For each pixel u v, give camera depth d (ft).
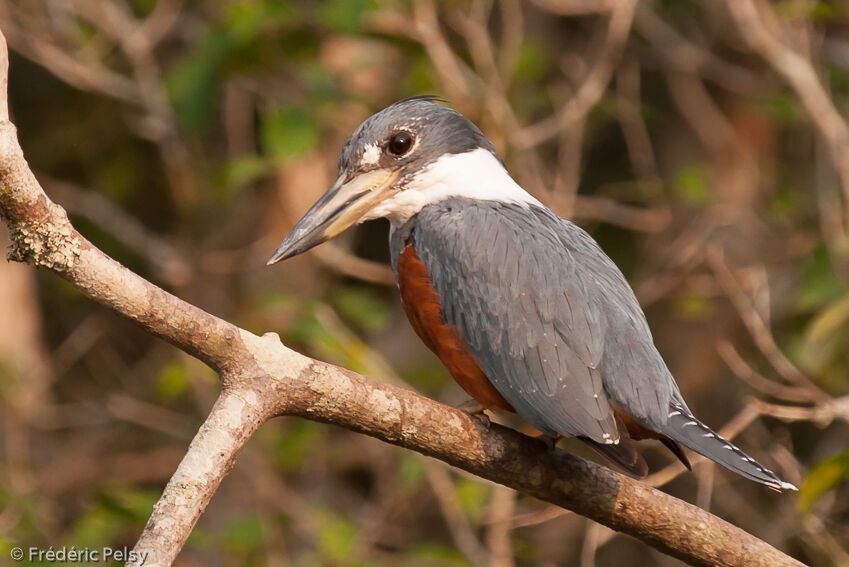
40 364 41.78
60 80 43.39
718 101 42.96
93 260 15.15
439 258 21.12
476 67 36.14
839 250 35.47
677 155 43.88
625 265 41.70
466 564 30.76
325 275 40.63
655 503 18.70
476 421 18.24
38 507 35.40
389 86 40.29
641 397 19.34
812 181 42.34
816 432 38.11
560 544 39.83
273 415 16.30
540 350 19.95
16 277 41.60
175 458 41.75
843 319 32.71
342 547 32.24
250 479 37.29
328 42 37.63
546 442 18.85
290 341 35.83
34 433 41.91
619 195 42.96
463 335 20.70
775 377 38.37
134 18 41.29
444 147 22.76
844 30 42.14
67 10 38.75
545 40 44.21
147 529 14.69
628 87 40.52
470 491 32.55
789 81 37.14
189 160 40.78
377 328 36.70
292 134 32.76
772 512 36.86
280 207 40.57
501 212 21.63
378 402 17.24
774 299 40.06
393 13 34.81
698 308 38.45
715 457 18.37
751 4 36.52
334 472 40.50
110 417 42.52
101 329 43.60
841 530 33.55
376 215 22.61
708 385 41.29
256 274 40.24
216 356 15.99
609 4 36.52
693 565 18.97
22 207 14.62
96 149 43.06
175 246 41.88
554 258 20.65
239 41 32.24
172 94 33.68
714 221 38.78
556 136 41.39
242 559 35.70
